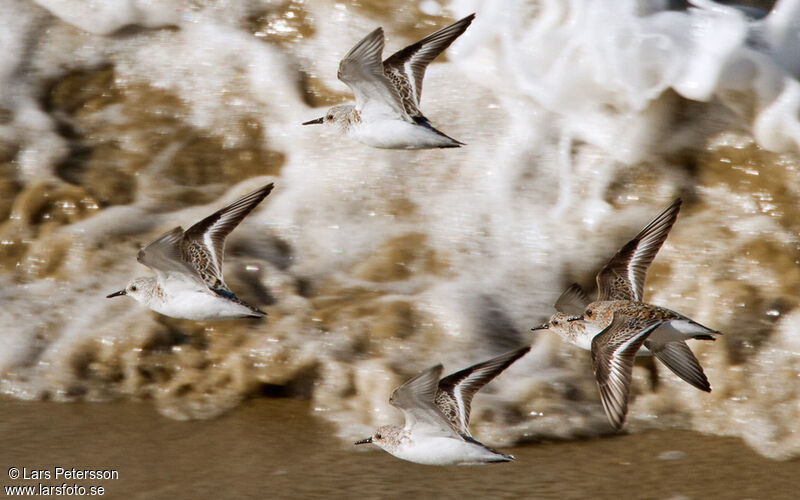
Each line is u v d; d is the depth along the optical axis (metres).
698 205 13.16
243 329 12.20
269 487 10.16
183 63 15.34
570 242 13.08
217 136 14.86
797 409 11.17
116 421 11.46
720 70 13.15
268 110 14.91
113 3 15.55
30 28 15.55
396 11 14.88
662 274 12.36
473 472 10.46
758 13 13.87
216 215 9.19
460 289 12.60
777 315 11.80
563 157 13.75
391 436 8.55
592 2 13.77
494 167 13.77
